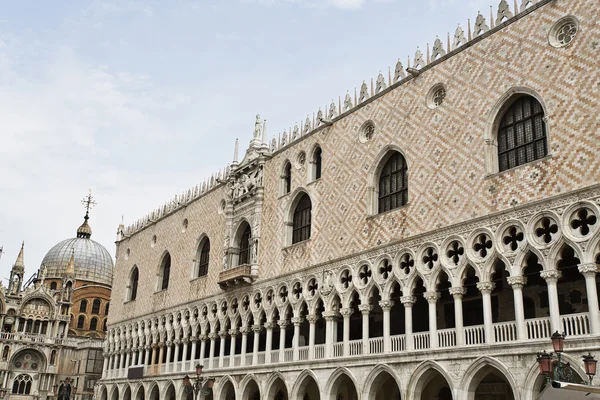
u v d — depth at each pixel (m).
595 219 32.03
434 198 41.16
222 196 67.94
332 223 49.91
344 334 45.97
